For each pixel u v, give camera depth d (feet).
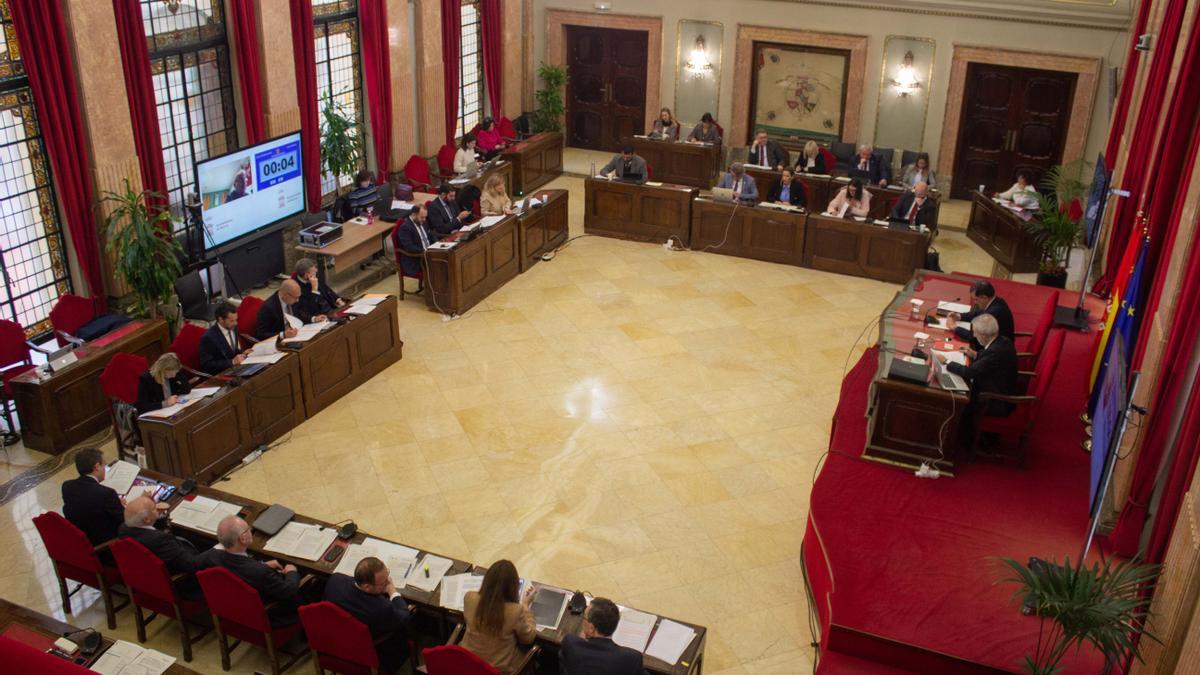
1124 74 37.55
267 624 18.06
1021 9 43.16
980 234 41.96
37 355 28.99
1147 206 27.68
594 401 29.01
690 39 49.75
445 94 46.03
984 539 21.22
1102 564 20.21
